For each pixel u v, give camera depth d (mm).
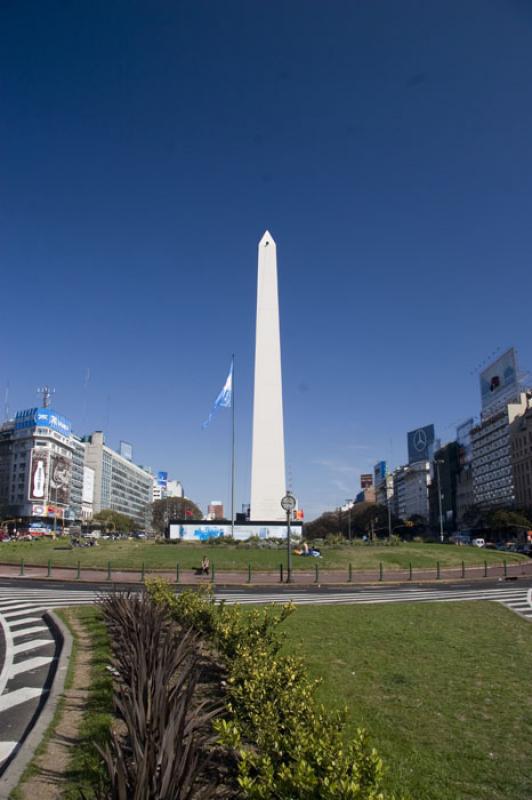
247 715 6492
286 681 6891
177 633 10375
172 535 60844
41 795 5582
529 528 111875
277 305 60719
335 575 39844
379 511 171500
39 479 163125
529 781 6441
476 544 96000
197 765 4879
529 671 11133
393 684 10062
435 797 5934
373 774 4430
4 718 8234
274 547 53156
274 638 9906
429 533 177125
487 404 158875
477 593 26719
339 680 10172
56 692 8906
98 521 174875
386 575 40156
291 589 31250
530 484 130375
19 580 34500
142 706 5551
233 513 58469
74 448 186000
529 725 8188
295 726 5438
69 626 15203
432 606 20078
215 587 32094
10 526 148625
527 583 33719
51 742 6879
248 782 4449
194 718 5922
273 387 59719
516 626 16328
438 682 10234
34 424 167375
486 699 9320
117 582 33656
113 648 10469
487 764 6855
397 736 7609
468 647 13180
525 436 133250
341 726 5602
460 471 176750
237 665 7633
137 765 4355
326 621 16391
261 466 59250
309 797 4211
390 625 15883
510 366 145875
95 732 6871
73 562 43625
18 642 13820
